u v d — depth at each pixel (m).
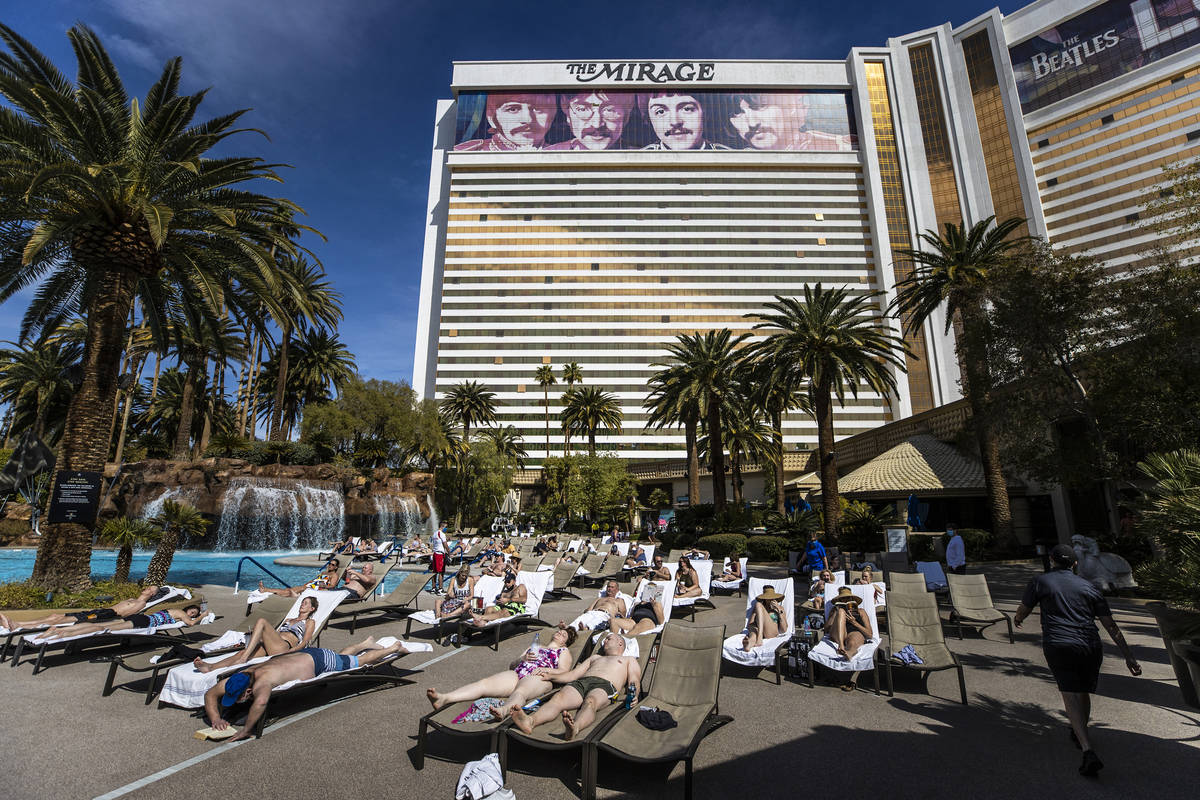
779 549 24.28
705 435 42.56
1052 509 26.08
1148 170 73.69
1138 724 5.18
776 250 88.94
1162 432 13.23
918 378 77.62
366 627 9.87
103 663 7.05
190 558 24.67
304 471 32.41
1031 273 16.06
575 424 64.25
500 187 92.06
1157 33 76.62
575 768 4.35
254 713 4.86
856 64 94.75
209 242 12.37
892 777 4.18
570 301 87.31
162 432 50.44
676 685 5.20
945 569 19.28
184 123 12.05
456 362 85.12
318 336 45.97
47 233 9.88
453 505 53.03
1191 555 5.28
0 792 3.73
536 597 9.88
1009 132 82.31
